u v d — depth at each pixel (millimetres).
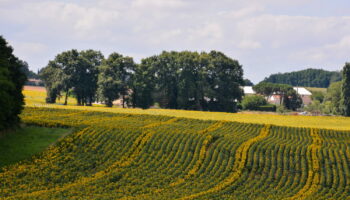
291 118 95625
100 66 139000
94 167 56406
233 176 55938
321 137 74562
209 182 53938
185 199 46375
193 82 139875
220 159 60688
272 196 49844
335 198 51531
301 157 62906
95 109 94375
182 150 63281
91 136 65375
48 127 70250
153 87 141375
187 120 83125
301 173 58750
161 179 53844
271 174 57219
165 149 63250
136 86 137375
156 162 59156
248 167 59125
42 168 53438
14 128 66188
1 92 57812
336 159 62656
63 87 138625
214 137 69625
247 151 64438
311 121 91375
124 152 61562
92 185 50094
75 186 49250
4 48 66438
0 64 61562
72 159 57750
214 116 92250
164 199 46062
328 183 55531
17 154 57312
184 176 55406
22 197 44062
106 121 76750
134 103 140625
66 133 67188
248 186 53688
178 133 69562
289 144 68312
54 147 60562
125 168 56438
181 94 139000
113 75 137250
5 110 59688
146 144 64188
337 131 78000
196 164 58719
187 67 141000
